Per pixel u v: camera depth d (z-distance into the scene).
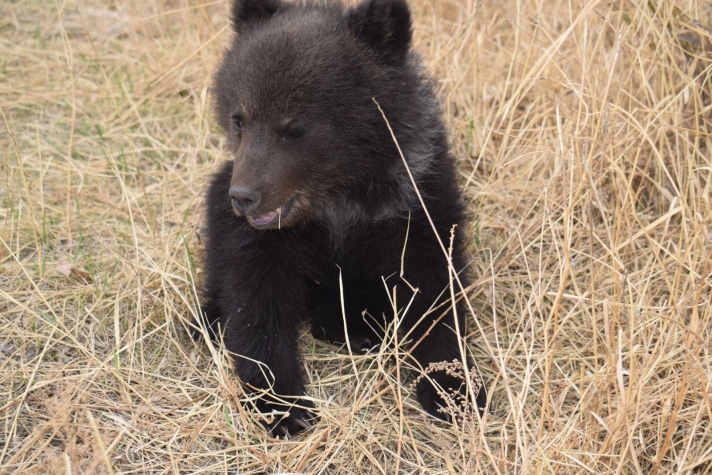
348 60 8.24
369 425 8.27
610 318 8.95
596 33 11.70
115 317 9.17
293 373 8.71
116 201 11.48
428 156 8.91
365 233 9.09
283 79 8.01
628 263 9.59
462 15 14.05
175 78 13.91
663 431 7.90
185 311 9.72
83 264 10.12
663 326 8.24
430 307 8.81
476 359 9.32
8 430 7.86
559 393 8.46
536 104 12.04
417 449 8.01
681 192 9.20
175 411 8.30
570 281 9.91
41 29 15.12
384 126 8.43
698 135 9.71
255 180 7.91
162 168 12.12
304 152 8.16
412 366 8.49
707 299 8.69
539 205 10.99
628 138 9.80
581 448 7.71
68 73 13.92
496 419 8.61
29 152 12.09
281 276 8.76
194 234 10.76
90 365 8.71
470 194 11.38
